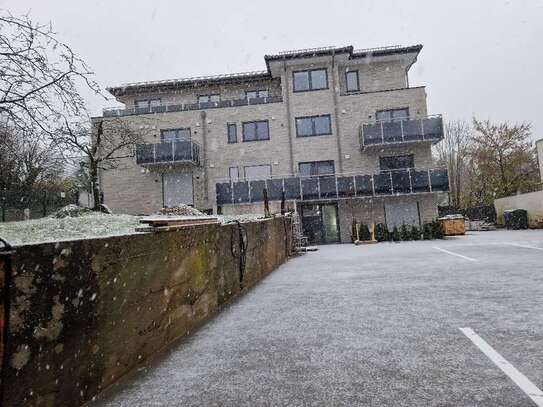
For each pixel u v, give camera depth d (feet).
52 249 7.73
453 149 164.35
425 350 11.21
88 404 8.73
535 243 44.19
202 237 17.16
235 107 78.43
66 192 75.77
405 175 70.33
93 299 9.10
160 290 12.73
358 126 76.18
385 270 28.84
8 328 6.47
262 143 77.36
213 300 18.15
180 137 78.69
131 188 77.51
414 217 73.00
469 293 18.89
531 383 8.80
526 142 113.39
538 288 19.24
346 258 39.83
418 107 75.05
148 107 80.59
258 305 19.20
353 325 14.33
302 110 77.51
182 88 86.38
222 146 77.87
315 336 13.25
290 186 71.51
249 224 26.04
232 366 10.85
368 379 9.43
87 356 8.80
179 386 9.64
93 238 9.21
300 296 20.84
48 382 7.48
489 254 35.60
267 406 8.32
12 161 37.01
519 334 12.21
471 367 9.82
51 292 7.66
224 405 8.50
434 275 25.16
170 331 13.34
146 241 11.92
